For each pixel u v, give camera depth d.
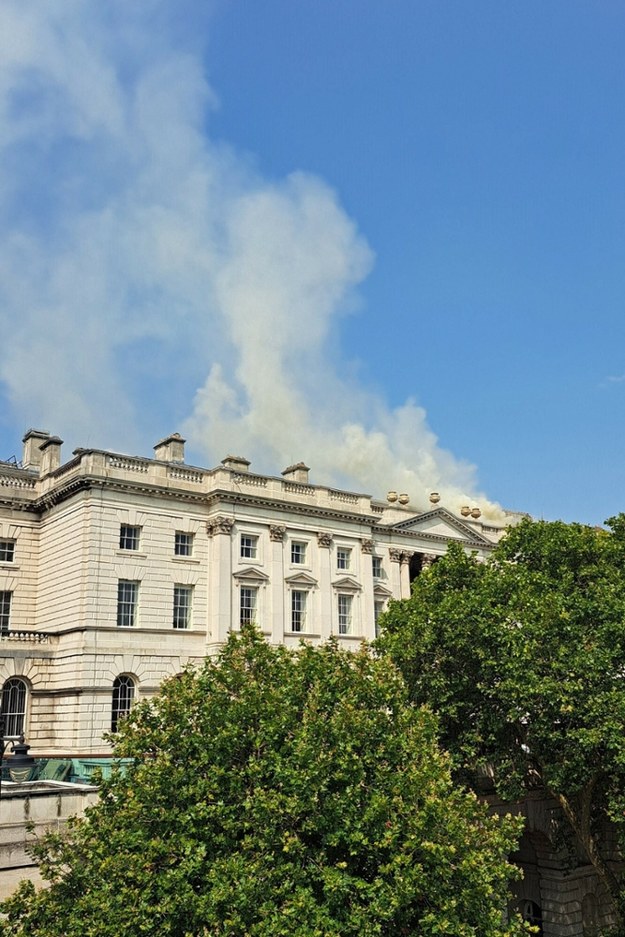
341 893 19.16
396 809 20.86
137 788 21.03
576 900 39.28
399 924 20.56
